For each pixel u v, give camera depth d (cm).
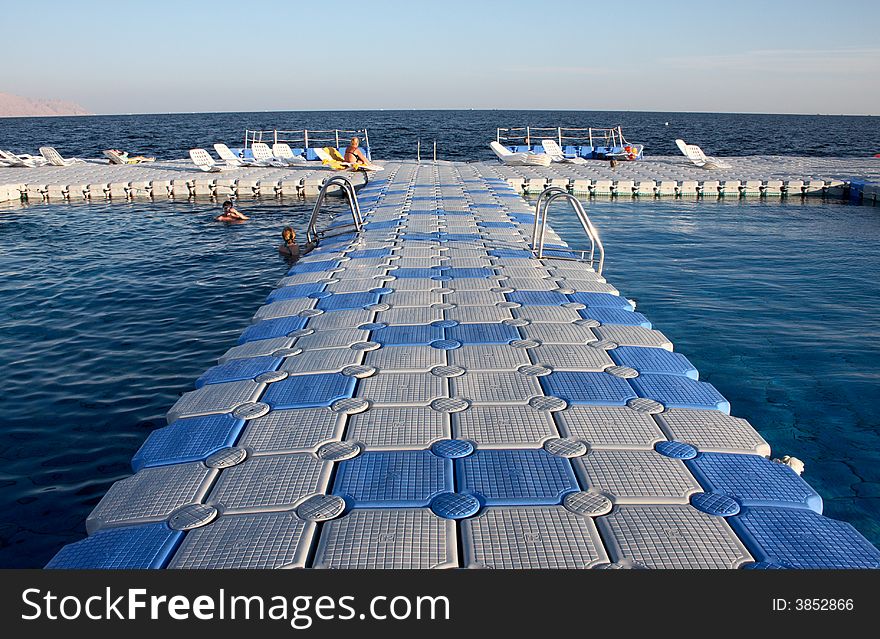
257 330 533
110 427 483
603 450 330
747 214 1447
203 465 319
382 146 4959
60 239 1180
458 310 567
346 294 627
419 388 406
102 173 1903
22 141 6425
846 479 409
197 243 1149
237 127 9381
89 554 256
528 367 438
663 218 1399
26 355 623
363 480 304
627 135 6912
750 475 308
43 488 406
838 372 573
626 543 258
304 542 260
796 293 817
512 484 299
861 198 1633
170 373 582
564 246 869
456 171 1927
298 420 365
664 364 443
